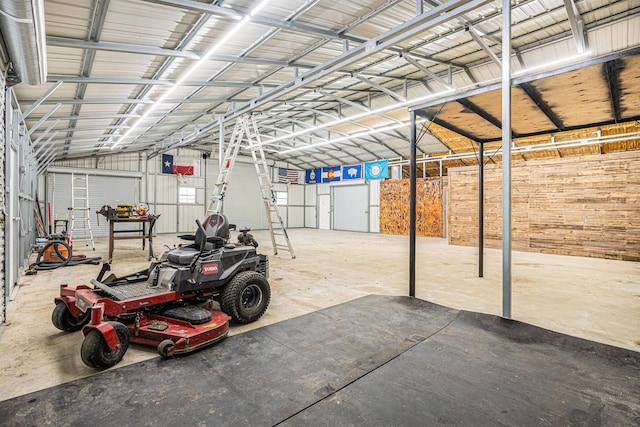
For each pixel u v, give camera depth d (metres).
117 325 2.43
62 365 2.45
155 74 5.08
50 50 3.73
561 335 2.91
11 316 3.52
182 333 2.58
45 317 3.50
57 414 1.81
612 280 5.30
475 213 9.85
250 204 16.81
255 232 15.54
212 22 3.93
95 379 2.19
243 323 3.30
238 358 2.49
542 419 1.74
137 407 1.87
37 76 3.27
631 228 7.21
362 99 10.42
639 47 2.63
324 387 2.07
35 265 5.84
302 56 5.77
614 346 2.70
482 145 5.66
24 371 2.35
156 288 3.19
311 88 8.37
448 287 4.81
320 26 4.89
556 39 6.48
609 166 7.51
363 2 4.46
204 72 5.57
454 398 1.95
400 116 10.01
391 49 6.67
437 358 2.47
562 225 8.16
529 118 4.51
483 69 7.80
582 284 5.02
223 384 2.12
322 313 3.56
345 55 5.16
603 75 3.15
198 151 15.15
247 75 6.30
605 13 5.62
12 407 1.88
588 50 6.03
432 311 3.60
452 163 13.75
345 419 1.75
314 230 17.22
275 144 14.74
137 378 2.20
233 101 7.86
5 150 3.67
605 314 3.60
